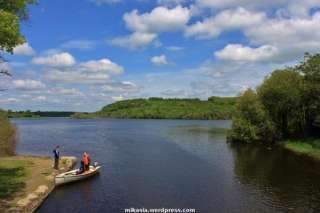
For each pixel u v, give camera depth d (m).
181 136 95.62
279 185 33.97
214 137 91.12
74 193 31.25
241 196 30.11
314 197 29.70
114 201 28.94
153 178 37.50
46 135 104.38
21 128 148.75
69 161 46.31
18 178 34.38
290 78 69.50
